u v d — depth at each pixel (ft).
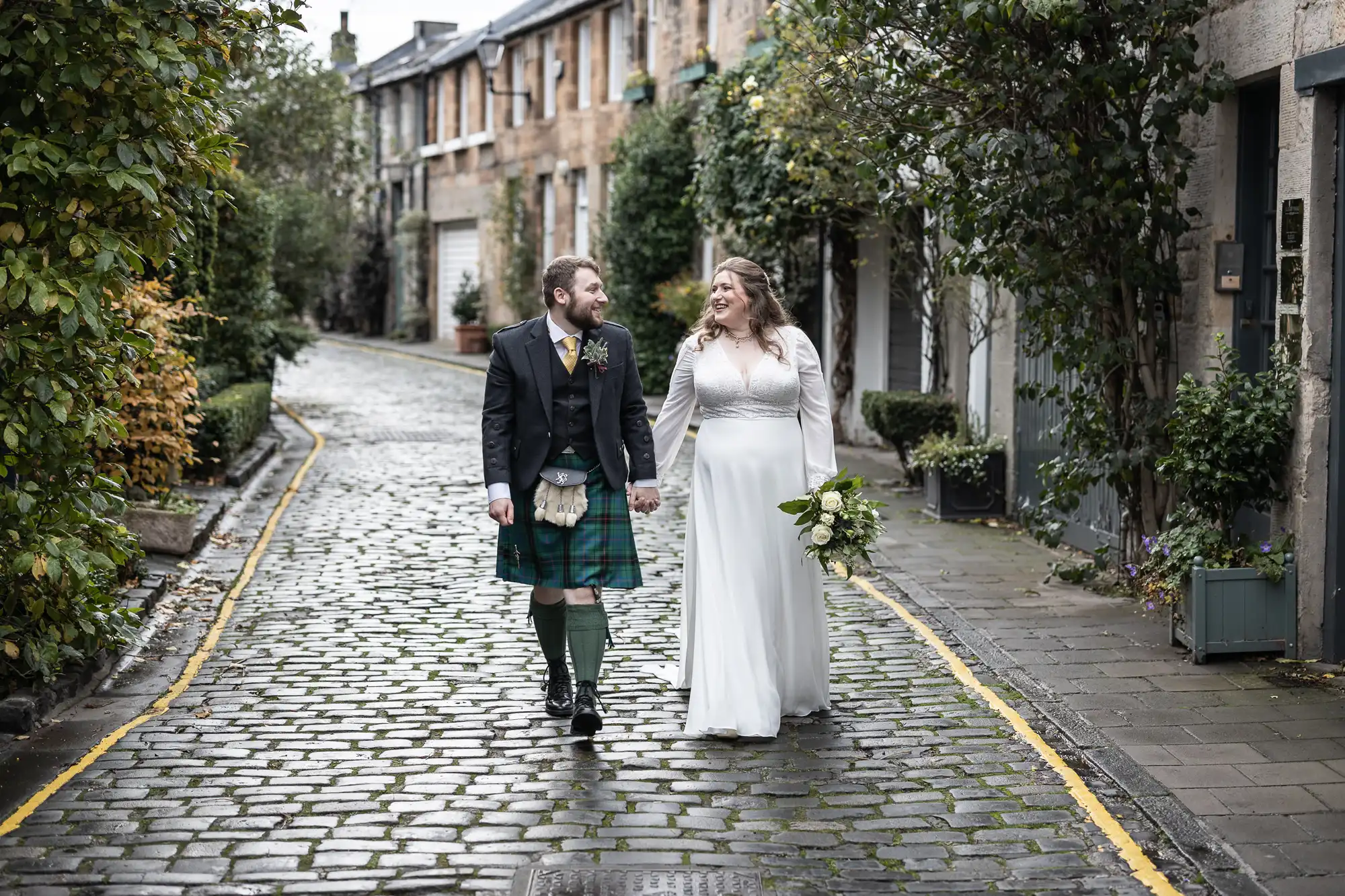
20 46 17.33
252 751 17.38
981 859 14.08
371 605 25.62
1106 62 23.81
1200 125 24.88
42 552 18.06
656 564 29.53
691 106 69.41
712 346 18.81
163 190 18.69
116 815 15.10
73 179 17.66
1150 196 25.34
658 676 20.88
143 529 29.01
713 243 68.03
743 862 13.94
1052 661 21.58
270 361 60.03
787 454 18.62
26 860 13.80
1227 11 23.58
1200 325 25.00
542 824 14.94
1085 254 25.12
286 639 23.07
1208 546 21.81
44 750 17.35
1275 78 22.95
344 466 45.34
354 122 78.89
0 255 17.79
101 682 20.65
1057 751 17.44
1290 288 21.48
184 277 41.42
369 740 17.84
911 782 16.29
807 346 18.92
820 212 48.85
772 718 17.78
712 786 16.16
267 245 53.31
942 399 39.91
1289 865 13.80
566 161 90.17
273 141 72.59
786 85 38.06
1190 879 13.67
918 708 19.26
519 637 23.29
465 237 111.86
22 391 17.94
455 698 19.76
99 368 18.72
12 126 18.17
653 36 77.25
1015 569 28.76
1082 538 30.60
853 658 21.91
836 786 16.16
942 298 37.11
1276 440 21.44
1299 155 21.16
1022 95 24.39
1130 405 25.99
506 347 17.74
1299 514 21.29
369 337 126.52
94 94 17.97
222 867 13.71
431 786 16.11
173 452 29.99
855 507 18.17
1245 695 19.66
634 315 70.23
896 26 24.91
